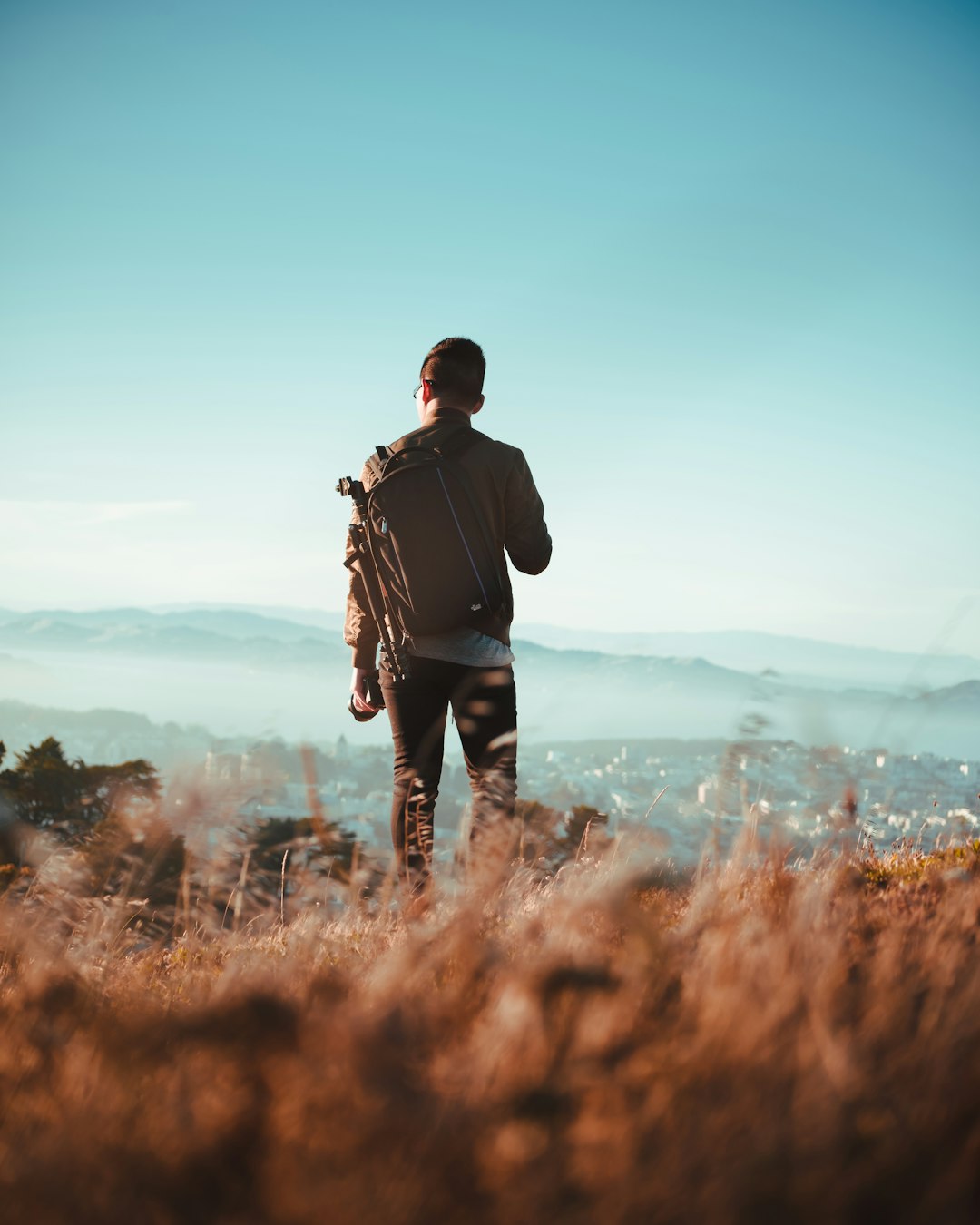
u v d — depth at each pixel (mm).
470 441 3629
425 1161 939
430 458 3498
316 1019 1297
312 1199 883
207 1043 1199
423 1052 1268
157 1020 1370
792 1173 876
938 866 2775
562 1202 883
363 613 3764
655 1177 872
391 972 1619
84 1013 1559
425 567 3436
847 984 1398
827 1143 907
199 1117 1048
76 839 2098
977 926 1774
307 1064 1120
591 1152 911
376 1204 875
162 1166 964
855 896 2064
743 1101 969
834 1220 834
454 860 2508
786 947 1404
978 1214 888
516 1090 1054
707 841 2107
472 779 3355
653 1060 1098
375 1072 1096
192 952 2252
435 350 3867
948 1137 966
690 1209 839
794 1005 1189
